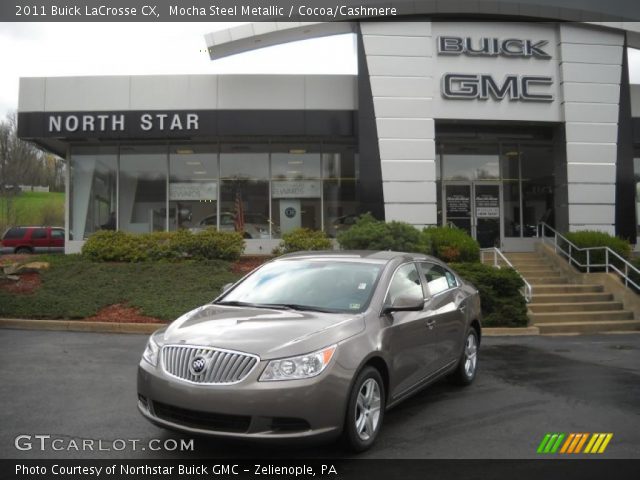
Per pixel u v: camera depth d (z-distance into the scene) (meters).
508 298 12.46
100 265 14.14
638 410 6.09
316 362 4.37
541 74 17.30
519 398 6.54
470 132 17.98
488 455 4.75
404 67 16.64
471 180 19.56
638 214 19.77
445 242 14.64
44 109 17.08
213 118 17.14
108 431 5.25
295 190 18.84
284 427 4.23
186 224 18.69
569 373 7.94
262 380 4.23
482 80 16.97
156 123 17.11
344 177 18.95
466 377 7.07
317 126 17.20
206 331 4.69
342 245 13.77
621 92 17.53
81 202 18.58
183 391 4.32
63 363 8.02
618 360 8.98
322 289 5.62
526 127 18.12
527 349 10.02
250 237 18.64
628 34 17.58
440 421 5.65
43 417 5.66
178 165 18.81
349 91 17.36
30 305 11.52
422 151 16.59
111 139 18.06
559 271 16.08
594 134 17.25
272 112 17.19
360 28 16.67
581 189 17.12
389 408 5.20
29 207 53.72
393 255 6.27
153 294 12.23
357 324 4.93
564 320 12.83
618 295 13.80
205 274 13.57
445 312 6.43
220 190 18.75
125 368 7.75
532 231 19.52
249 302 5.66
